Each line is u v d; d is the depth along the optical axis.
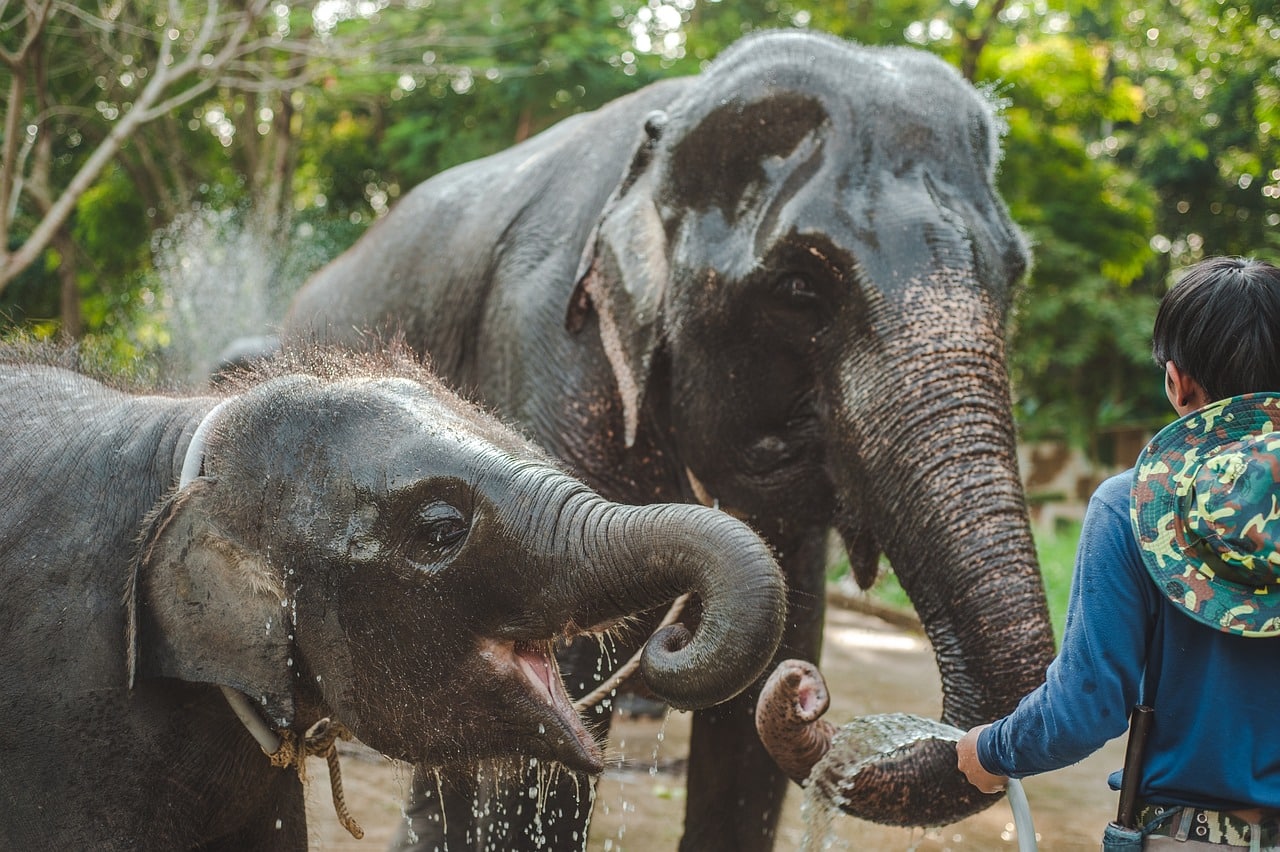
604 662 3.65
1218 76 12.45
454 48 11.08
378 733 2.44
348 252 5.61
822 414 3.57
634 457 3.96
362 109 14.97
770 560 2.17
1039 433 16.70
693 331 3.69
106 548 2.58
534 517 2.33
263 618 2.41
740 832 4.03
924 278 3.43
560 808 3.43
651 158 3.96
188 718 2.58
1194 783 2.02
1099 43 16.14
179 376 3.50
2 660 2.50
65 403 2.79
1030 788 5.48
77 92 13.45
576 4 10.22
